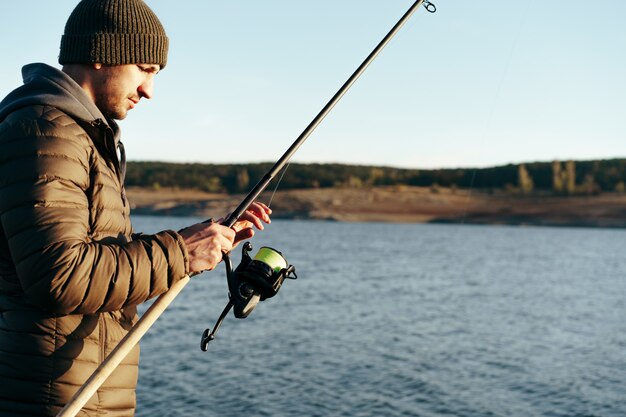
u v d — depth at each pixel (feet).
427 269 132.77
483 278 117.91
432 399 37.45
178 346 49.83
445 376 42.93
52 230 5.82
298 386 39.11
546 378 43.06
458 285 104.37
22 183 5.87
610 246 246.88
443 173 489.67
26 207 5.83
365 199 469.98
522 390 39.93
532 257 181.06
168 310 68.54
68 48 6.73
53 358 6.26
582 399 38.09
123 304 6.13
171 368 42.55
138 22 6.77
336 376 41.96
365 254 170.50
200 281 98.43
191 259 6.56
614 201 445.78
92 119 6.40
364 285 99.30
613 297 92.22
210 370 42.34
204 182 440.04
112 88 6.83
